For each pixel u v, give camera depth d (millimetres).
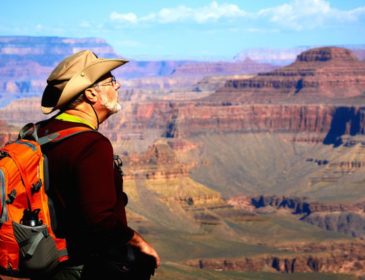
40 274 10297
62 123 10773
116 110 11109
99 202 10156
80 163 10227
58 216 10305
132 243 10492
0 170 10117
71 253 10312
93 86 10875
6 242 10102
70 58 10867
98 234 10141
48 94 11062
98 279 10359
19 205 10203
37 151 10297
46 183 10297
